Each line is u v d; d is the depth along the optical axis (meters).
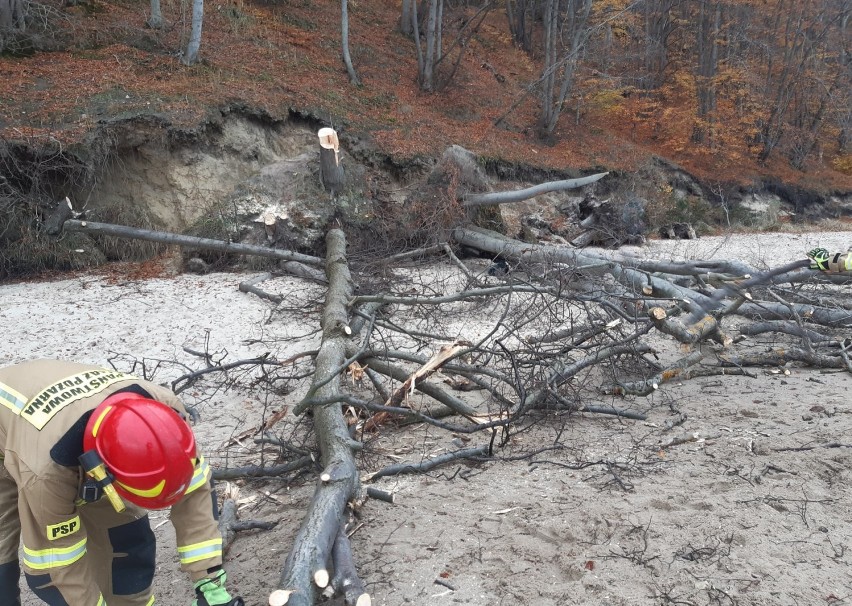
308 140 13.98
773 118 23.98
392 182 14.39
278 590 2.70
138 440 2.12
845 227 22.11
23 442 2.18
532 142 19.38
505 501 4.02
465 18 23.39
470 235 11.96
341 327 5.99
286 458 4.64
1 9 12.46
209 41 15.36
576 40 19.83
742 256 14.45
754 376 6.33
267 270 10.92
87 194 11.33
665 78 23.75
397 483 4.32
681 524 3.68
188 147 12.11
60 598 2.31
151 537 2.72
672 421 5.28
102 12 14.70
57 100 11.45
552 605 3.05
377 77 17.98
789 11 23.11
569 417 5.38
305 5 20.14
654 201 19.42
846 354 6.68
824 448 4.61
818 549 3.43
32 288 9.66
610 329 5.93
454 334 7.84
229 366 5.51
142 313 8.53
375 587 3.22
